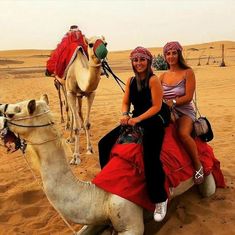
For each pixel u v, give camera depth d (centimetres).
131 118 477
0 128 423
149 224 531
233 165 762
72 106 880
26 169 825
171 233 514
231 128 1092
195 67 3788
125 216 442
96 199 448
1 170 833
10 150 443
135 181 458
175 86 550
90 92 888
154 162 462
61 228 564
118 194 443
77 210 441
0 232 567
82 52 895
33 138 427
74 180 447
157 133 476
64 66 915
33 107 417
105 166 480
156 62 3491
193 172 533
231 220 535
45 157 431
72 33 945
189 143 525
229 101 1588
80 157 877
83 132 1114
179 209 562
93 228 488
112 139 517
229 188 631
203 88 2102
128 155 468
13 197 665
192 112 554
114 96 1989
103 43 767
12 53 12169
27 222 593
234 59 5347
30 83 3047
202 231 512
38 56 10169
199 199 592
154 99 471
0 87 2767
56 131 434
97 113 1446
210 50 8650
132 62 474
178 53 548
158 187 458
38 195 675
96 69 794
